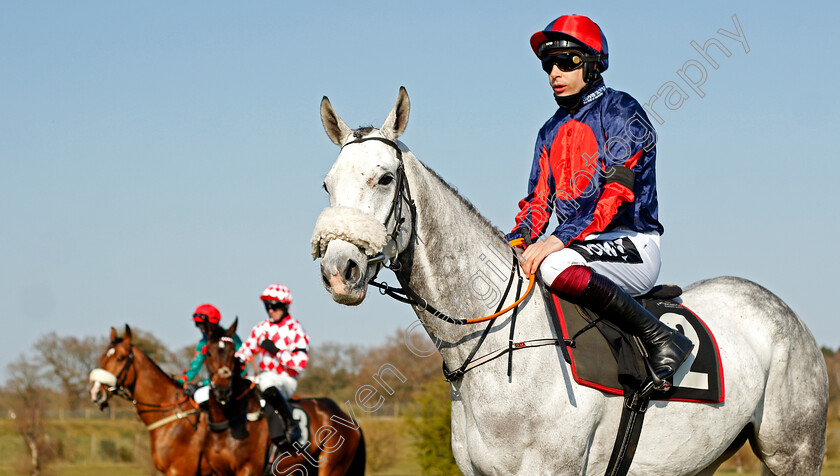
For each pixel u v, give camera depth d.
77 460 28.92
